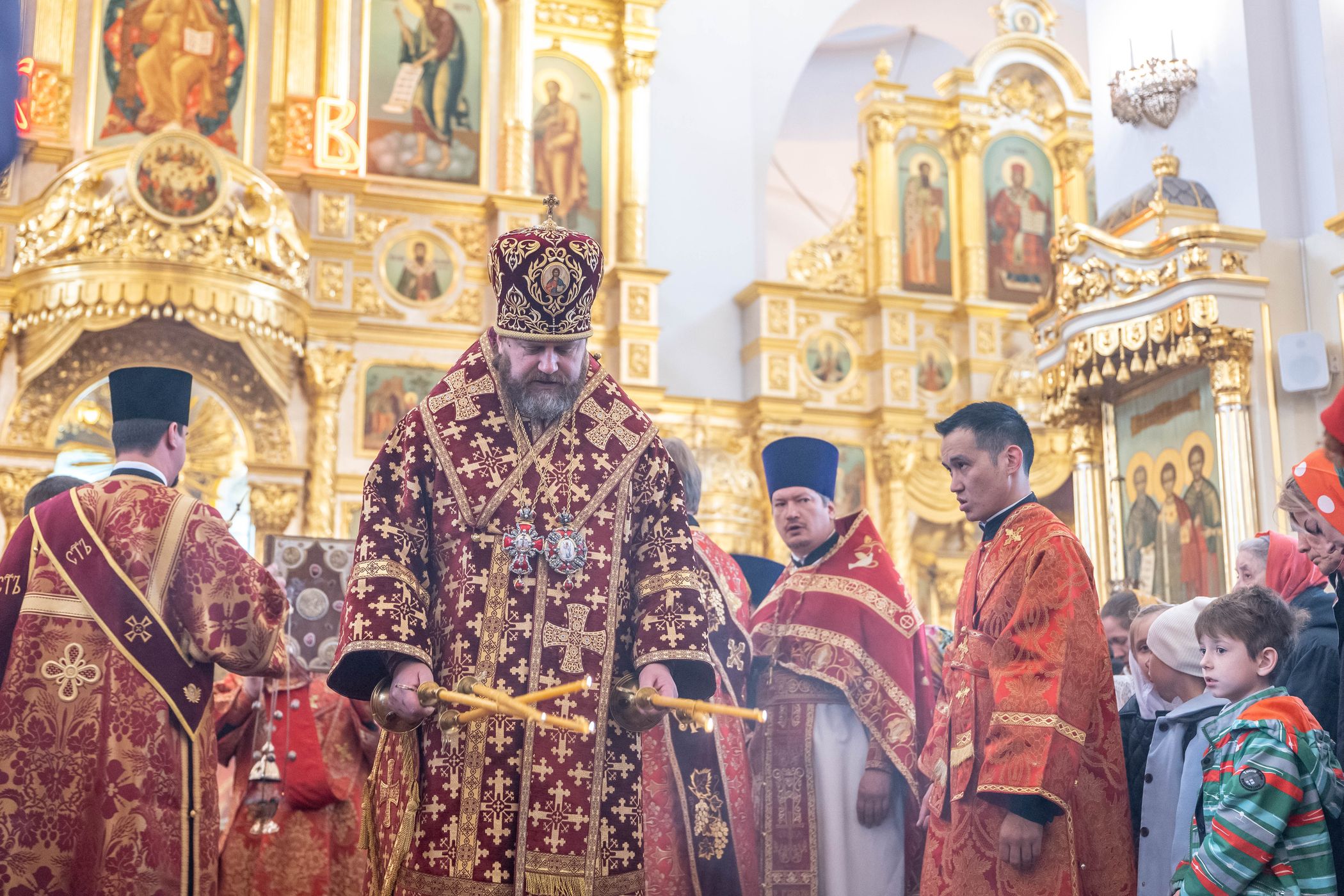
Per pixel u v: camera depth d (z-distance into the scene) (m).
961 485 3.85
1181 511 8.70
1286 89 8.95
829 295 17.36
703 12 18.02
